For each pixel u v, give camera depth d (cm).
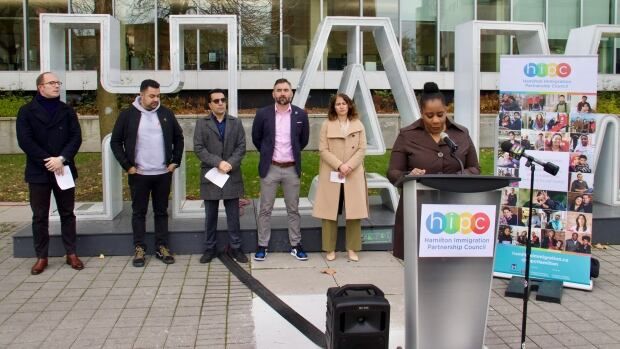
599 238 645
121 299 477
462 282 319
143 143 556
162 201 576
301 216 669
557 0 1706
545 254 516
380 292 319
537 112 520
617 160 693
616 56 1653
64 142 541
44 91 529
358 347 301
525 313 369
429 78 1658
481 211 317
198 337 403
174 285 512
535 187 519
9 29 1628
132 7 1594
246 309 456
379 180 690
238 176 578
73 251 560
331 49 1631
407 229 321
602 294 495
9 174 1096
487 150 1343
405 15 1681
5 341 396
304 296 485
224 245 608
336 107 571
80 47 1589
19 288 502
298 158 580
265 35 1631
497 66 1706
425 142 387
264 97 1645
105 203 654
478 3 1692
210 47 1611
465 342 322
